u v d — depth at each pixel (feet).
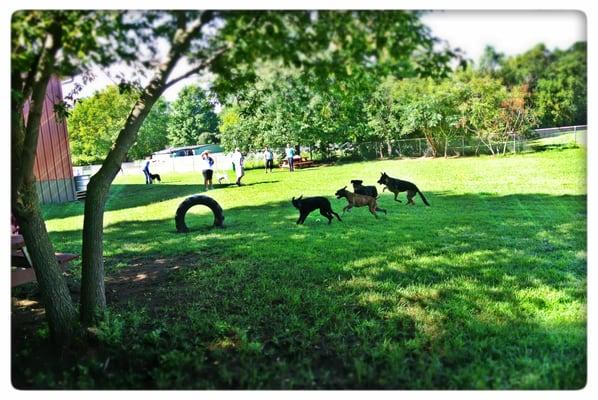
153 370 9.82
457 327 11.44
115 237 24.32
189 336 11.49
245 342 10.75
